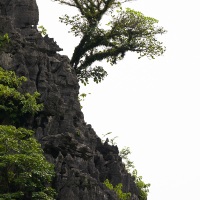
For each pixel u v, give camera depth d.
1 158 75.81
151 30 108.31
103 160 89.75
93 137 89.75
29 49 88.00
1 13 93.88
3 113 82.94
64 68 89.69
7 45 87.00
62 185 78.62
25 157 76.19
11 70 86.00
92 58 106.56
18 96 83.19
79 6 106.62
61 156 80.31
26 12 93.69
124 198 87.88
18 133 79.44
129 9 107.94
